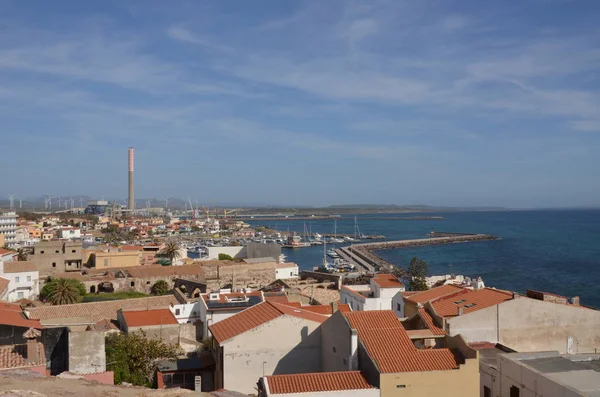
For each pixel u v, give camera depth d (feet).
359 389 124.57
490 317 169.27
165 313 268.62
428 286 415.03
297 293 349.00
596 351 172.96
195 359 192.54
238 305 269.85
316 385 125.90
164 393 108.06
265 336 160.45
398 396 125.29
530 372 117.19
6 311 234.38
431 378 126.72
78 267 531.50
